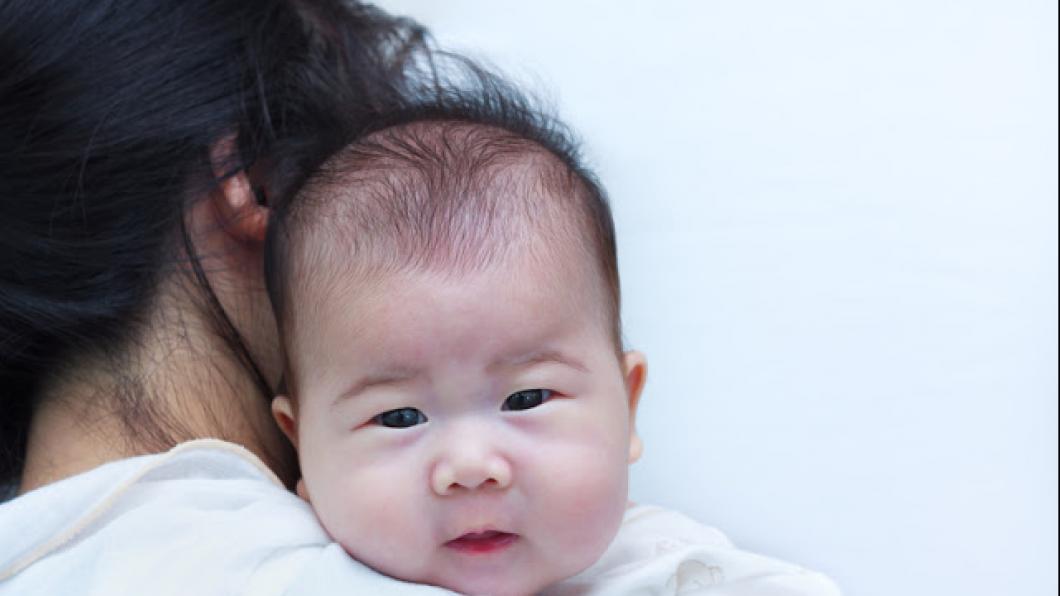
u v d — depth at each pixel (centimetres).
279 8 96
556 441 79
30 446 84
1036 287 132
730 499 134
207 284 85
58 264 82
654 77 139
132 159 83
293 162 87
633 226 138
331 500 80
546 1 142
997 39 134
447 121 90
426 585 78
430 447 78
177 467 77
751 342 135
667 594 87
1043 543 131
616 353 85
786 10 137
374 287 79
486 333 78
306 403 82
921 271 133
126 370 82
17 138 82
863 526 132
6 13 82
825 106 136
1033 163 133
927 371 133
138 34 85
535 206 82
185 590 70
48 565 70
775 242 135
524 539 79
